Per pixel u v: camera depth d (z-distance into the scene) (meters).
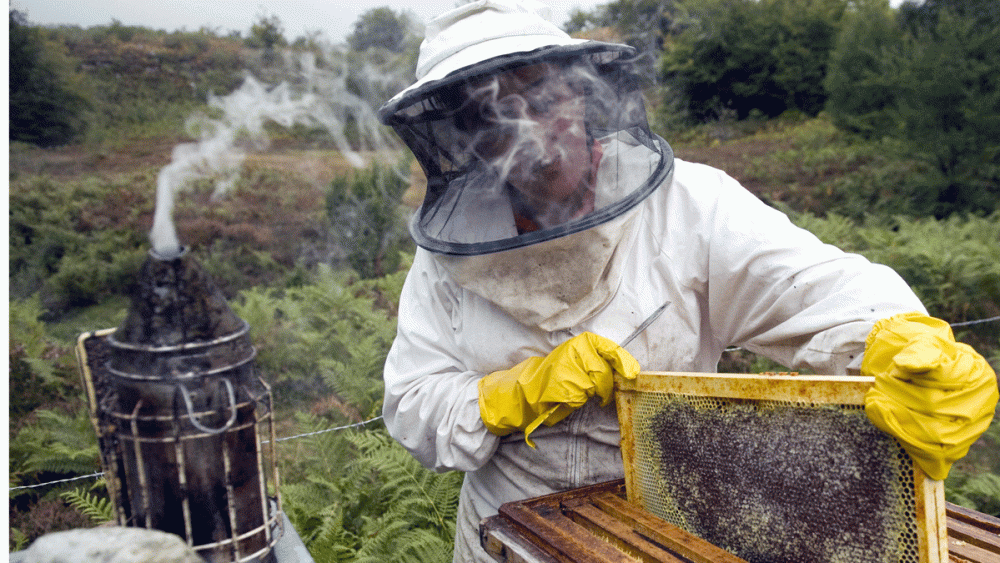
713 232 1.48
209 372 1.20
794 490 1.07
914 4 12.18
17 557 1.01
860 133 12.76
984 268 6.05
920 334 1.01
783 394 1.06
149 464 1.20
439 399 1.64
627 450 1.39
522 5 1.51
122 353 1.17
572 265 1.37
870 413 0.92
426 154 1.48
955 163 9.06
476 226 1.47
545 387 1.43
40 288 8.45
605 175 1.39
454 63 1.35
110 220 10.15
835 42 16.47
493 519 1.40
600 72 1.37
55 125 12.80
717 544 1.21
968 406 0.89
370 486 3.65
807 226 8.54
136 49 14.31
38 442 4.41
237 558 1.28
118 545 0.99
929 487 0.91
